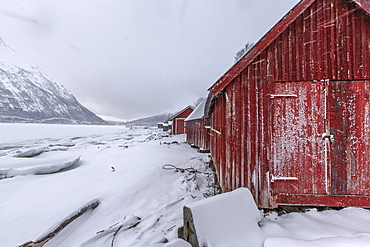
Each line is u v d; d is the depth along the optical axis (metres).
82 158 12.22
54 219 4.83
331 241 2.27
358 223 2.89
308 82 3.63
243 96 3.94
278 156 3.69
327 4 3.59
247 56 3.81
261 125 3.79
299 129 3.64
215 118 5.97
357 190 3.43
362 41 3.48
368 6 3.35
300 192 3.59
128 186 6.45
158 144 16.53
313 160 3.57
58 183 7.27
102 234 3.79
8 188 6.83
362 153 3.43
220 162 5.11
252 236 2.54
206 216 2.46
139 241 3.29
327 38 3.58
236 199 2.82
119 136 32.62
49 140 26.45
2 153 14.79
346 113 3.51
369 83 3.45
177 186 6.04
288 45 3.71
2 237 4.18
